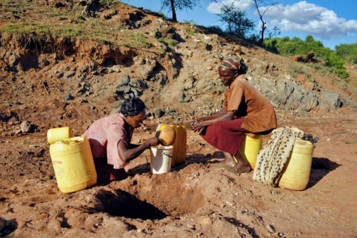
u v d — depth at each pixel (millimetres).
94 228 3053
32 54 11023
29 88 10281
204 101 12617
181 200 4270
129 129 4285
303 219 3230
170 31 15281
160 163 4438
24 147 6375
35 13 12938
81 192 3947
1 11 12078
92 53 11703
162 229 2984
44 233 2951
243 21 22750
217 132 4391
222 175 4324
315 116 13328
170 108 11789
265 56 17719
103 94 11156
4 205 3596
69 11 14219
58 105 9836
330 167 4852
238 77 4371
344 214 3324
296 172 3877
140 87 11914
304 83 15672
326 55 25828
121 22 14828
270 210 3432
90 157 4066
